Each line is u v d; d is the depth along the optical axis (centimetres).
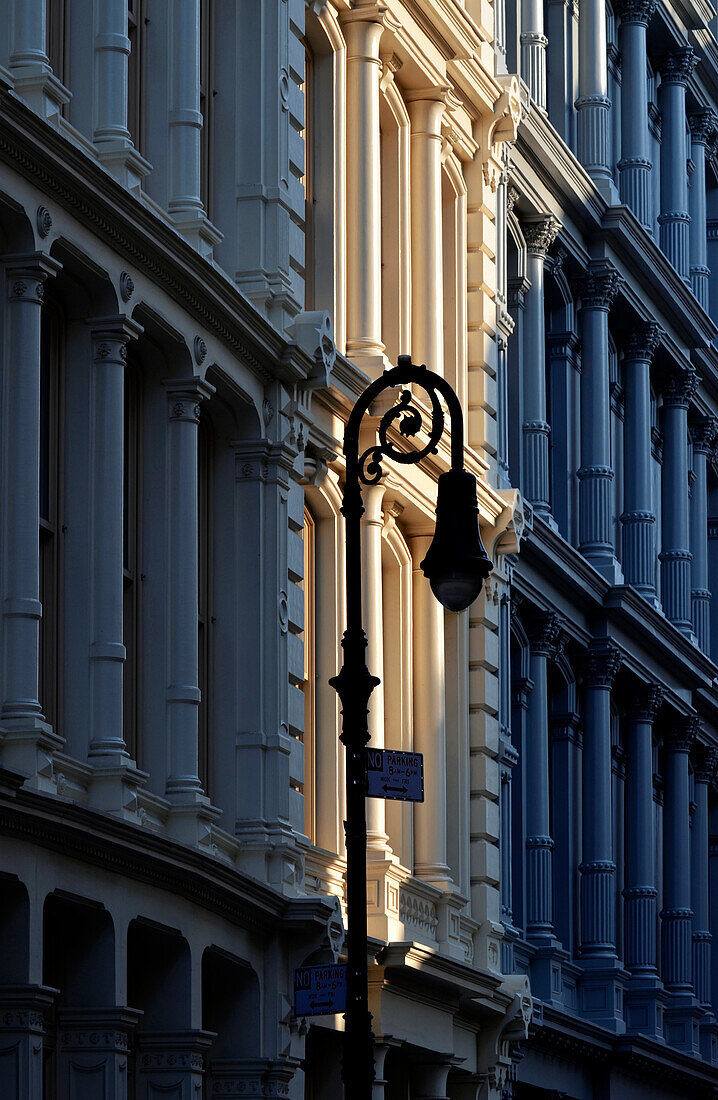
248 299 3509
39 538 2945
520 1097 5494
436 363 4491
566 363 6034
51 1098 2880
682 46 7162
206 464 3547
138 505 3275
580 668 6022
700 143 7706
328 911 3462
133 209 3031
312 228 4078
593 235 6116
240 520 3544
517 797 5559
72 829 2733
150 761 3222
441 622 4506
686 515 6988
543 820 5612
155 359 3288
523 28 5794
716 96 7738
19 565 2778
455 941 4453
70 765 2875
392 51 4372
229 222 3609
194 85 3409
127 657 3231
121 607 3034
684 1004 6575
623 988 6081
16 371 2802
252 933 3409
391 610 4394
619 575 6134
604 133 6231
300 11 3825
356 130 4184
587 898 5925
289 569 3616
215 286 3312
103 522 3017
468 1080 4606
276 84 3675
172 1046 3119
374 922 3938
